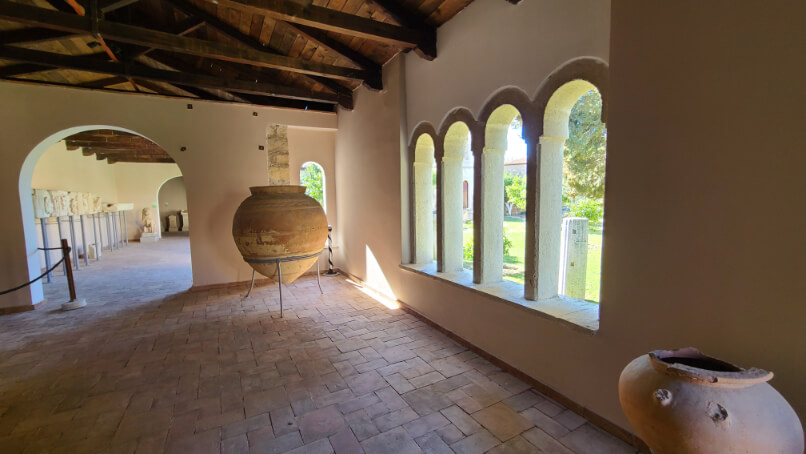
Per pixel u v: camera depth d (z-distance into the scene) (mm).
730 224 1567
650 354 1417
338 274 6574
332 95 5527
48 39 3893
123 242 11805
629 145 1932
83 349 3434
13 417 2379
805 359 1398
